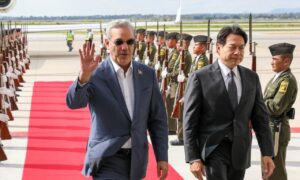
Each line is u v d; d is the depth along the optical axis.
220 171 5.73
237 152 5.75
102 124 5.23
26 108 16.03
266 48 47.69
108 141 5.18
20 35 28.02
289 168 9.67
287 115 7.49
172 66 12.68
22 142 11.48
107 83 5.21
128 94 5.27
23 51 28.25
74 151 10.69
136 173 5.21
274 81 7.39
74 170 9.30
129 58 5.17
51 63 32.53
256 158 10.36
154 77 5.43
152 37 16.22
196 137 5.87
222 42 5.79
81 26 45.88
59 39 74.38
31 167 9.50
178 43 12.62
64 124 13.53
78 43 61.31
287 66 7.33
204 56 10.62
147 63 16.23
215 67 5.87
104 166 5.22
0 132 10.14
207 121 5.83
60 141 11.59
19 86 20.66
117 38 5.08
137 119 5.21
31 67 29.84
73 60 34.94
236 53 5.71
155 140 5.44
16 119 14.23
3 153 9.49
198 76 5.85
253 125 6.05
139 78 5.31
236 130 5.74
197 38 10.58
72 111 15.40
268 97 7.39
